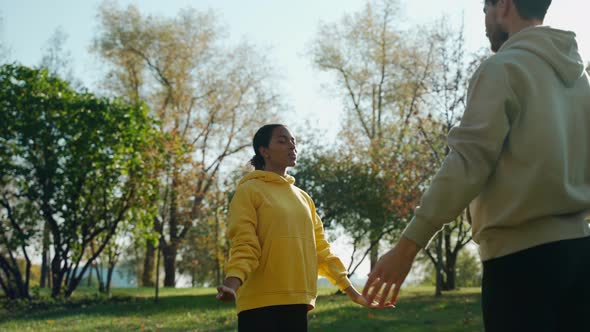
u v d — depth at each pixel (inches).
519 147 80.4
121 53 1163.3
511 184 80.2
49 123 745.0
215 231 1125.1
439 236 749.3
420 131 810.2
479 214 84.0
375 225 794.8
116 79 1189.7
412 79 1059.3
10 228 775.1
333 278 153.9
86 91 787.4
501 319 80.2
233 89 1191.6
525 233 79.5
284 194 145.8
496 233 81.6
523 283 79.0
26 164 757.3
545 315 77.9
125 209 768.9
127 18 1178.0
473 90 84.0
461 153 80.9
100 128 750.5
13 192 767.1
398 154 835.4
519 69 81.9
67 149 748.0
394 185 783.7
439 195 80.8
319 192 800.3
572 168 82.2
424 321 411.2
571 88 85.0
